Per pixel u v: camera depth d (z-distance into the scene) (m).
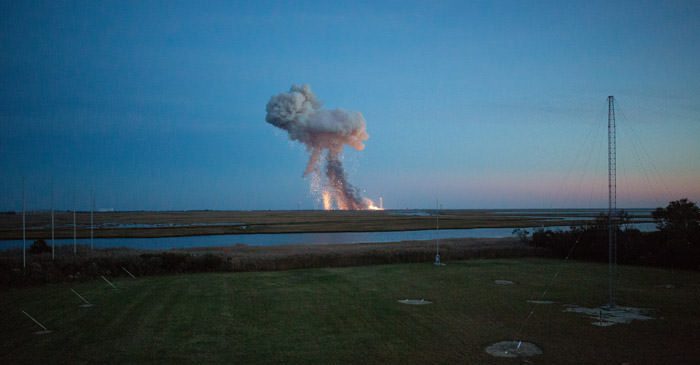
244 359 17.25
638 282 34.38
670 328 21.42
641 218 167.38
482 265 44.62
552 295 29.36
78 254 50.88
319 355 17.69
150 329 21.39
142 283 34.84
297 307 26.02
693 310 25.14
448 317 23.61
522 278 36.50
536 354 17.69
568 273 39.03
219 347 18.67
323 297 28.92
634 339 19.62
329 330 21.19
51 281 35.16
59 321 22.94
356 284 33.88
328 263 44.94
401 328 21.50
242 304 26.89
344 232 117.31
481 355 17.62
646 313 24.39
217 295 29.72
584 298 28.39
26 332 20.95
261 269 42.53
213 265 41.53
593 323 22.33
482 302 27.28
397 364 16.66
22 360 17.08
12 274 34.50
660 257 42.72
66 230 117.94
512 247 56.66
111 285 33.97
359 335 20.38
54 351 18.16
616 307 25.69
